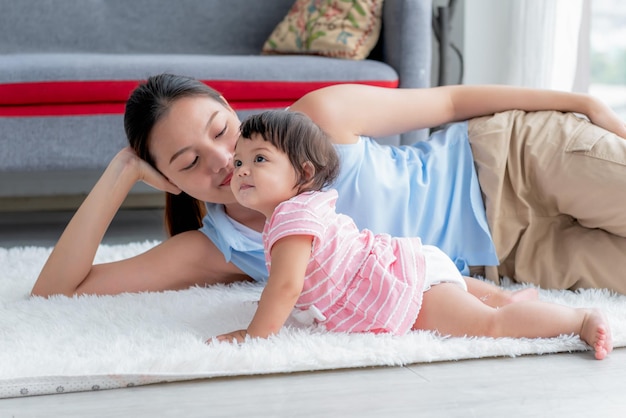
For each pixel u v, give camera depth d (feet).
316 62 8.47
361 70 8.50
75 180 10.63
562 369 3.90
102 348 4.10
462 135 5.82
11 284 5.68
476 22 10.96
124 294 5.19
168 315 4.74
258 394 3.63
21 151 7.94
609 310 4.73
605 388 3.67
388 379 3.79
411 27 8.72
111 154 8.10
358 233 4.50
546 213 5.60
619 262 5.24
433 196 5.52
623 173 5.14
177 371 3.78
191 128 4.75
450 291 4.38
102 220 5.25
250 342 4.02
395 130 5.79
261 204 4.29
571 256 5.37
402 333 4.27
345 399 3.56
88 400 3.61
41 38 10.12
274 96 8.27
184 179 4.92
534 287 5.41
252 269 5.49
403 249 4.44
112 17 10.36
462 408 3.46
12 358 3.90
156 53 10.45
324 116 5.36
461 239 5.57
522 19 9.90
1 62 8.04
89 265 5.25
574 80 9.94
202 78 8.09
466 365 3.97
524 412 3.42
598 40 11.41
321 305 4.32
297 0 10.07
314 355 3.89
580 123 5.62
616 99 11.51
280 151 4.27
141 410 3.48
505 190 5.62
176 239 5.51
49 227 9.36
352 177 5.30
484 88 5.98
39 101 7.89
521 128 5.69
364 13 9.02
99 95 7.97
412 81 8.80
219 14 10.59
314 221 4.16
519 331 4.20
